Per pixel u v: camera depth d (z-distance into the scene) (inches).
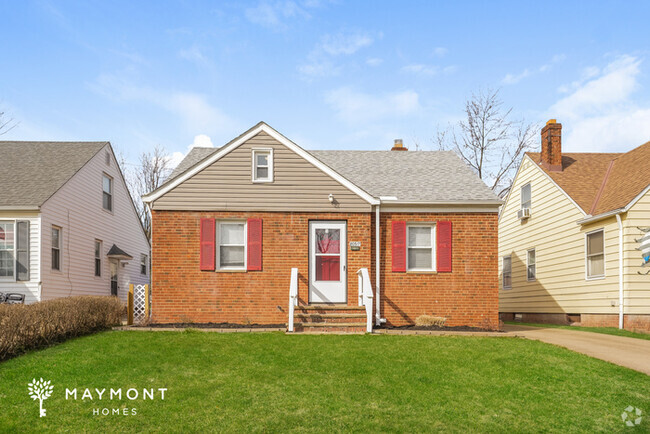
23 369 343.6
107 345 417.1
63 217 741.9
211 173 572.4
